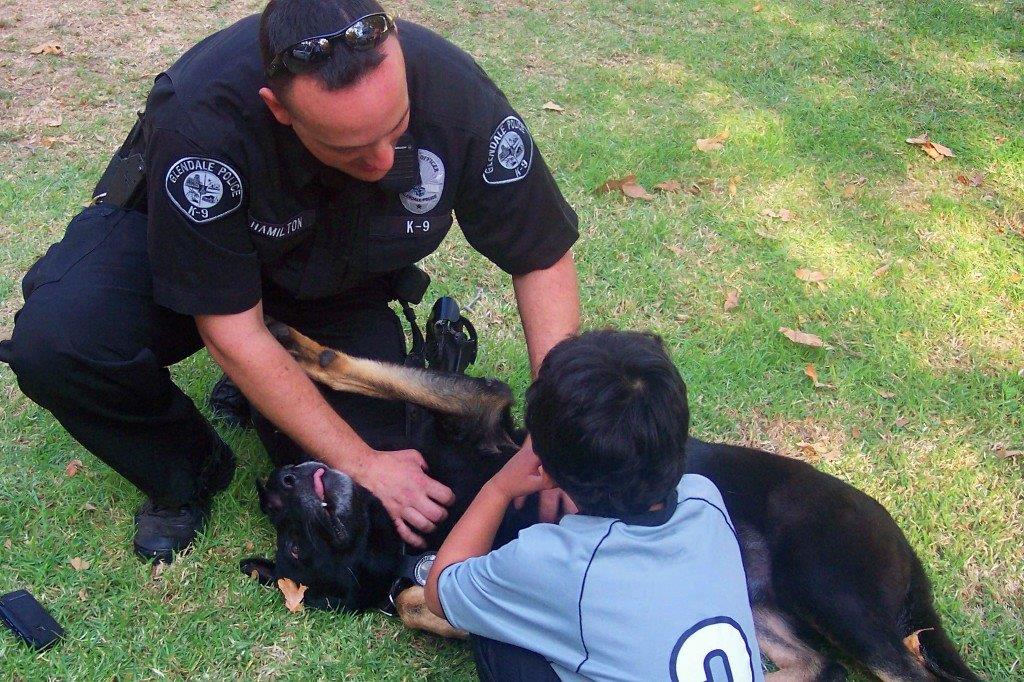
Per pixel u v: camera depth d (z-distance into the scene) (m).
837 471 3.08
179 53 5.20
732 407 3.30
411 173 2.31
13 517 2.81
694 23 5.77
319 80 1.83
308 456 2.75
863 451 3.15
